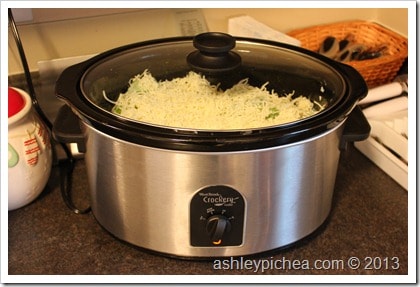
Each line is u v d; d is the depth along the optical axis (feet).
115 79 2.47
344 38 3.78
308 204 2.35
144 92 2.40
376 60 3.30
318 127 2.01
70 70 2.40
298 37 3.65
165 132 1.94
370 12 3.91
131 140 1.99
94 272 2.35
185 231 2.25
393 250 2.49
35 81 3.02
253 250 2.35
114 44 3.27
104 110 2.09
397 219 2.69
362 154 3.24
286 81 2.52
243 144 1.93
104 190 2.34
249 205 2.18
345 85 2.33
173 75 2.53
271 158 2.06
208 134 1.93
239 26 3.37
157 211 2.22
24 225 2.63
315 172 2.25
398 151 3.01
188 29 3.34
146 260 2.41
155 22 3.31
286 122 2.12
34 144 2.61
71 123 2.33
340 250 2.48
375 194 2.89
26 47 3.03
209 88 2.42
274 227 2.30
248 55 2.67
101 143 2.15
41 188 2.76
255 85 2.48
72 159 3.07
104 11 3.15
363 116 2.40
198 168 2.03
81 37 3.16
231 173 2.06
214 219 2.17
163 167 2.06
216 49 2.22
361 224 2.65
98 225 2.63
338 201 2.82
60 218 2.68
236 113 2.25
